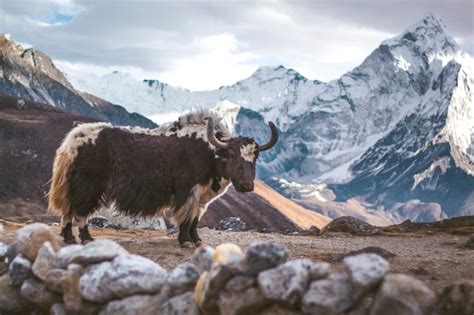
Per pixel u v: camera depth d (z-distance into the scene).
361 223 26.58
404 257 16.55
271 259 9.11
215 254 10.16
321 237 23.86
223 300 9.23
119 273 10.18
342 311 8.48
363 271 8.41
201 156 17.89
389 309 7.98
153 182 17.59
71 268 10.73
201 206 18.28
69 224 17.41
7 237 16.58
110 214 17.95
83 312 10.55
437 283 12.77
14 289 11.88
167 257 14.78
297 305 8.80
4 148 183.12
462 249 19.81
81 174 17.00
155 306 10.05
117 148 17.34
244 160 17.59
